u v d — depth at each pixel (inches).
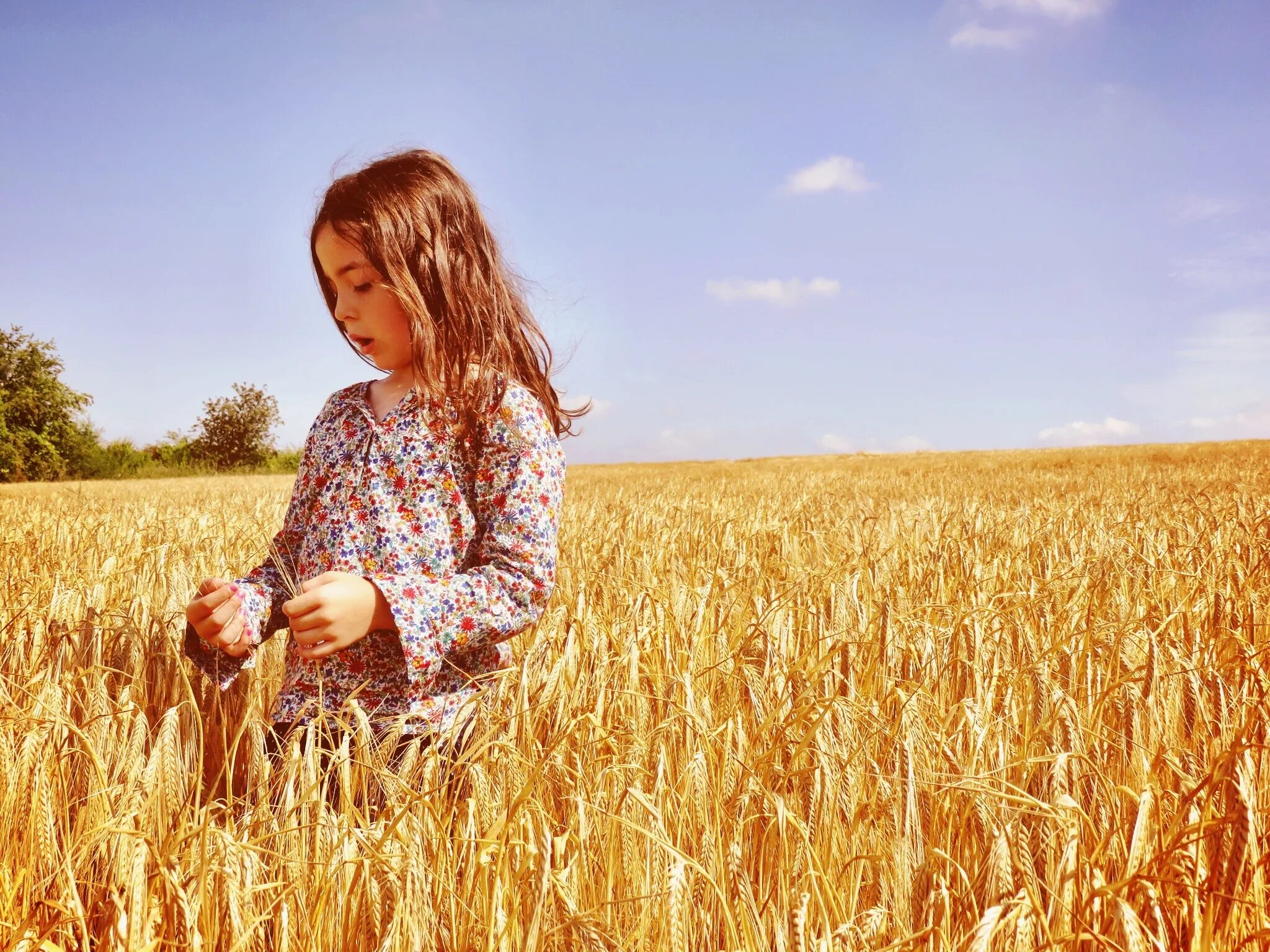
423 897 50.9
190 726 73.9
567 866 55.5
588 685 79.6
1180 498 334.0
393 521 70.7
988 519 248.7
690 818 64.4
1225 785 57.2
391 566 69.9
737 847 56.5
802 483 659.4
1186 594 126.2
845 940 49.8
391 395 76.2
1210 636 106.6
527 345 84.3
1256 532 177.2
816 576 132.4
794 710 71.6
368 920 52.2
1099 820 69.6
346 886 53.1
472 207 79.0
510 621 67.2
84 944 48.9
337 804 66.2
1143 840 53.7
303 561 73.6
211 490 631.2
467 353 74.0
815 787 62.7
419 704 68.7
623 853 60.0
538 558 69.7
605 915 54.3
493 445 71.7
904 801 64.1
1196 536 195.3
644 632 89.4
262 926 53.1
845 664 89.6
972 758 68.7
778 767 66.7
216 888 51.0
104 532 197.8
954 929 53.5
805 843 56.7
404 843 53.0
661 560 162.6
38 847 60.2
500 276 81.5
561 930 50.7
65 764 69.3
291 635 74.1
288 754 62.5
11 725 70.2
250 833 60.1
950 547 166.2
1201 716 80.1
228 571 156.5
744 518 254.5
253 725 67.4
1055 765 60.5
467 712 69.6
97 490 658.2
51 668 83.1
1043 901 58.3
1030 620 115.5
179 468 2405.3
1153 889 46.3
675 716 69.7
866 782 68.9
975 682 86.7
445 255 74.0
